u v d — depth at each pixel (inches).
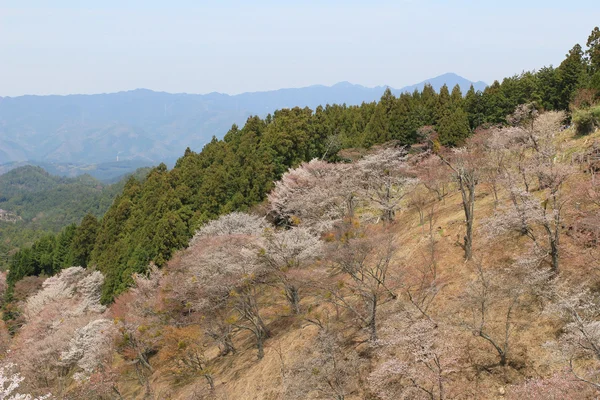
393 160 1480.1
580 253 830.5
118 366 1374.3
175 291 1278.3
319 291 1186.0
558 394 561.3
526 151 1278.3
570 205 937.5
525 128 1248.8
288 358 1014.4
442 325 816.3
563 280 795.4
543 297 772.6
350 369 853.8
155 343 1269.7
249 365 1098.7
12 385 889.5
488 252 999.0
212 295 1177.4
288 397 875.4
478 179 1192.2
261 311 1302.9
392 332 804.0
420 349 666.2
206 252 1249.4
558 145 1203.2
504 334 773.9
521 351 732.7
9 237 4697.3
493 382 715.4
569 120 1517.0
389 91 2253.9
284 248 1146.7
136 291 1422.2
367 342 910.4
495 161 1202.0
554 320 740.7
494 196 1224.8
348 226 1190.3
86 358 1273.4
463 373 743.7
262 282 1228.5
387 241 1019.9
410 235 1238.3
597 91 1363.2
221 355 1237.1
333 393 822.5
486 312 827.4
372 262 1058.1
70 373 1462.8
